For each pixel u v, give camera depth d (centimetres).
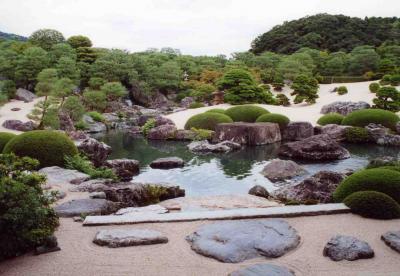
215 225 686
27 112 3619
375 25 8344
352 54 6481
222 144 2139
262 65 6272
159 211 859
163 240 637
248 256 577
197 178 1445
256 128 2309
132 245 623
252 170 1573
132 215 761
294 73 5453
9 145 1370
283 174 1434
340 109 3191
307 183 1098
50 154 1336
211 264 558
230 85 4181
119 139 2645
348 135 2312
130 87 5234
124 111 4231
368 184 863
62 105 2934
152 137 2602
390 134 2300
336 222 724
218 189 1283
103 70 4934
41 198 649
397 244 595
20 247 587
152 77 5259
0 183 576
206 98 4806
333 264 554
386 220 732
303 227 703
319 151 1795
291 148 1873
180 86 5553
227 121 2669
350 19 8712
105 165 1482
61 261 566
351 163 1692
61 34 5997
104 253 594
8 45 5834
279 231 656
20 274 526
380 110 2647
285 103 4272
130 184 1102
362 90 4650
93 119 3378
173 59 6619
